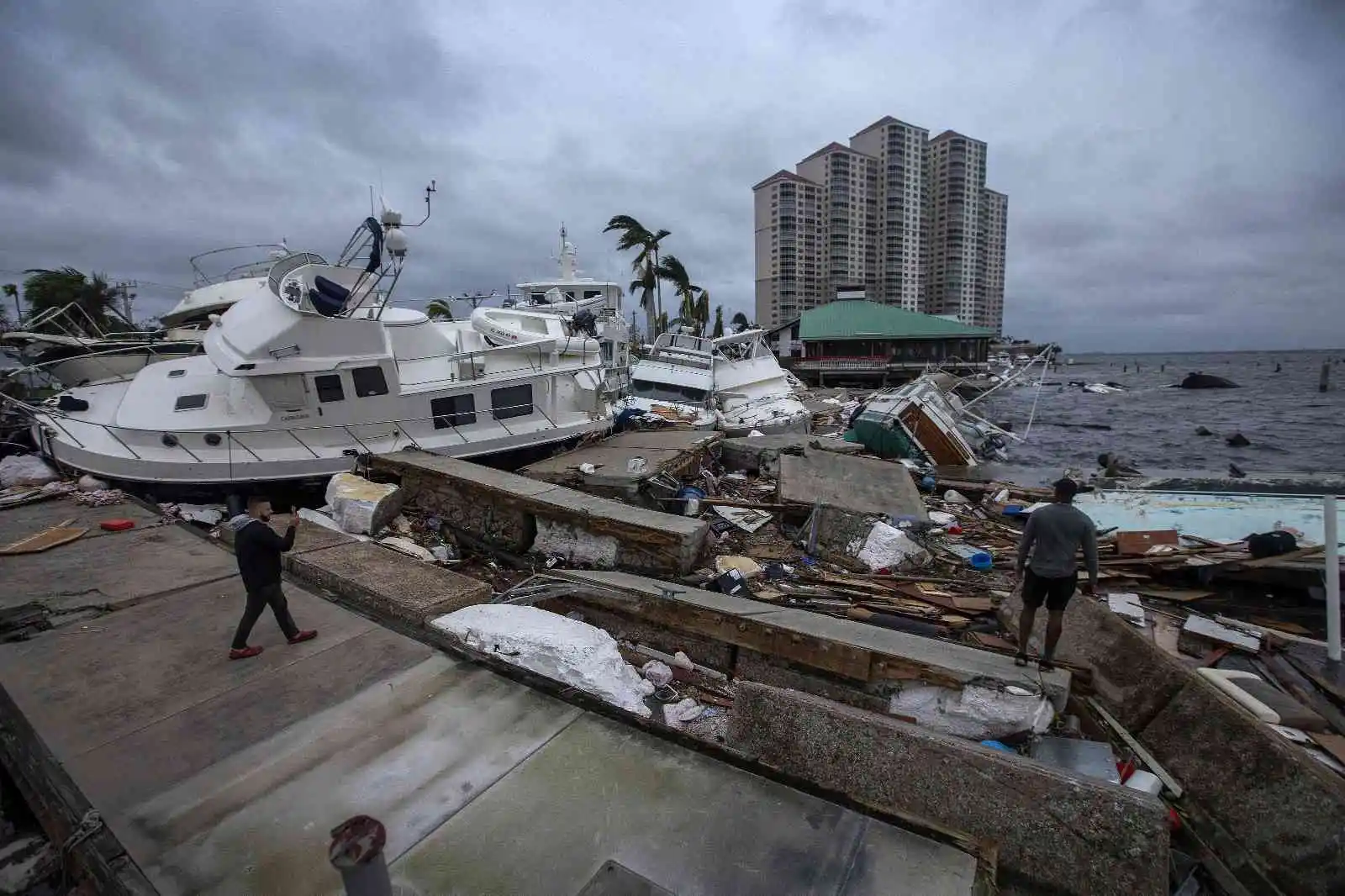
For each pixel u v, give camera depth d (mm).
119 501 10828
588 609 7832
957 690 5512
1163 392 62531
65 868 3736
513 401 13891
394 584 7258
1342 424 35594
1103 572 10016
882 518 11273
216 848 3621
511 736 4613
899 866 3438
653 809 3877
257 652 5840
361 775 4211
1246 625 8195
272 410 11383
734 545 10938
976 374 55656
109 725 4793
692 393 24078
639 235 40406
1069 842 3709
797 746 4656
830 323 65188
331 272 12945
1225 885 4270
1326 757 5500
